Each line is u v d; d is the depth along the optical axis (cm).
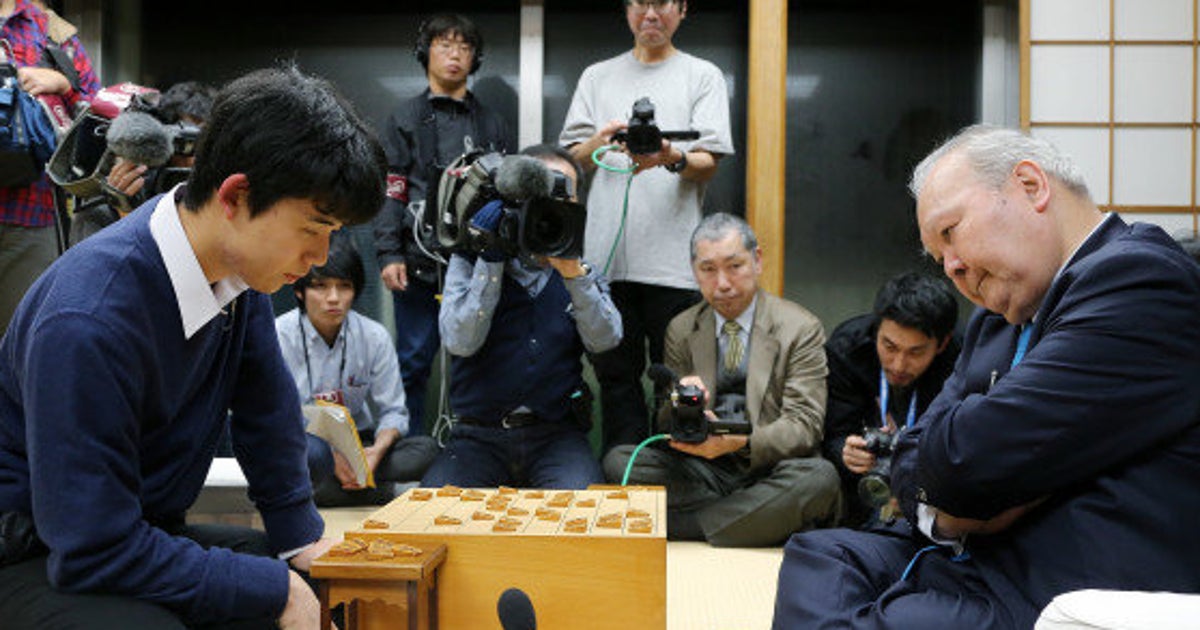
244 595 118
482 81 372
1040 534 130
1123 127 333
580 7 370
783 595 153
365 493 286
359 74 373
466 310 250
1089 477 128
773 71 328
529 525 135
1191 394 124
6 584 117
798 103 372
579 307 249
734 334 279
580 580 129
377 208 117
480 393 263
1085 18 333
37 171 260
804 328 275
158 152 203
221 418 138
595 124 319
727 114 311
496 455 264
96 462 112
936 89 369
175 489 133
